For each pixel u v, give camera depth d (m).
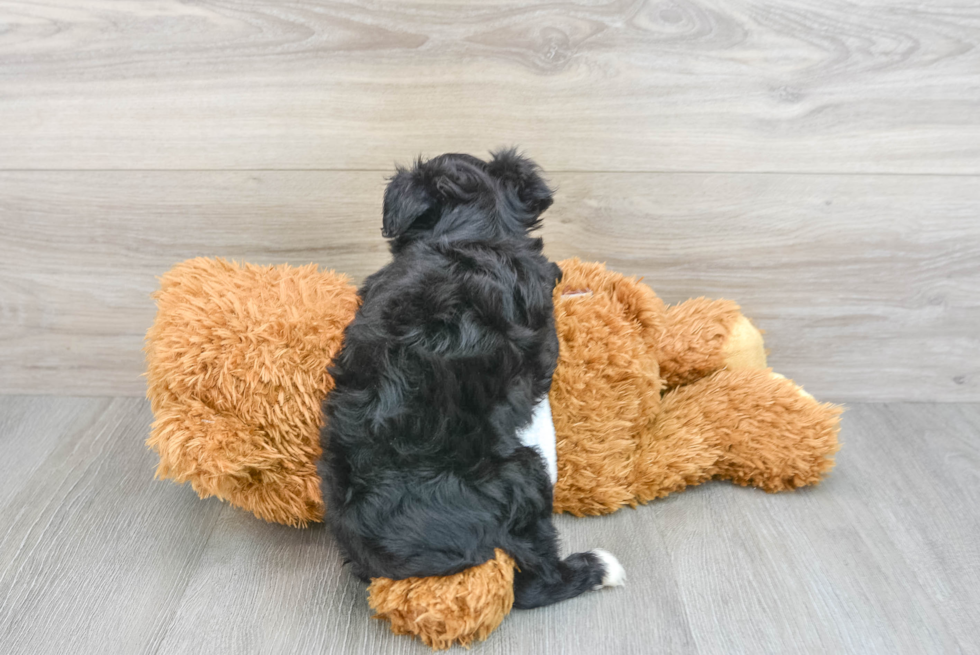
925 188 1.26
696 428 1.14
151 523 1.09
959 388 1.42
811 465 1.14
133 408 1.40
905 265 1.32
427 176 0.99
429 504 0.85
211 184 1.26
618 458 1.10
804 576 0.99
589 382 1.03
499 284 0.90
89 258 1.32
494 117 1.22
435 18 1.15
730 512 1.12
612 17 1.15
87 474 1.20
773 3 1.14
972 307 1.35
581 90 1.20
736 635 0.89
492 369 0.88
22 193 1.26
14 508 1.11
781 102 1.20
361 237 1.30
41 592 0.96
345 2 1.14
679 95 1.20
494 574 0.86
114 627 0.90
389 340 0.89
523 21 1.15
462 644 0.88
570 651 0.87
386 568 0.86
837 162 1.24
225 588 0.97
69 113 1.20
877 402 1.43
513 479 0.88
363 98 1.20
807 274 1.33
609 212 1.29
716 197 1.27
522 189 1.01
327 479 0.90
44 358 1.40
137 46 1.16
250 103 1.20
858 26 1.16
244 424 0.95
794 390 1.17
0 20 1.14
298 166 1.25
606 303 1.07
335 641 0.89
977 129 1.21
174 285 1.02
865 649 0.88
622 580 0.97
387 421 0.87
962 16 1.15
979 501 1.15
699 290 1.35
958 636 0.90
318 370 0.95
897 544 1.05
